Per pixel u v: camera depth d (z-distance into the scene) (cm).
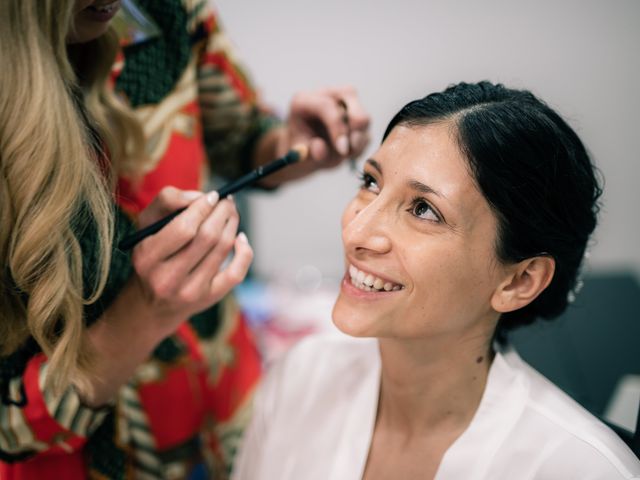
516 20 125
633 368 90
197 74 93
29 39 58
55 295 62
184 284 64
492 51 128
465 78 130
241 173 106
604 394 87
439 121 55
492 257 56
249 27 136
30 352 70
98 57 72
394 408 67
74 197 61
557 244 57
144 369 83
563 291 62
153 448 86
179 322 69
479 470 60
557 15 123
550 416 59
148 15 80
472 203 54
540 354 94
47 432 67
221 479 98
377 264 57
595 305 104
